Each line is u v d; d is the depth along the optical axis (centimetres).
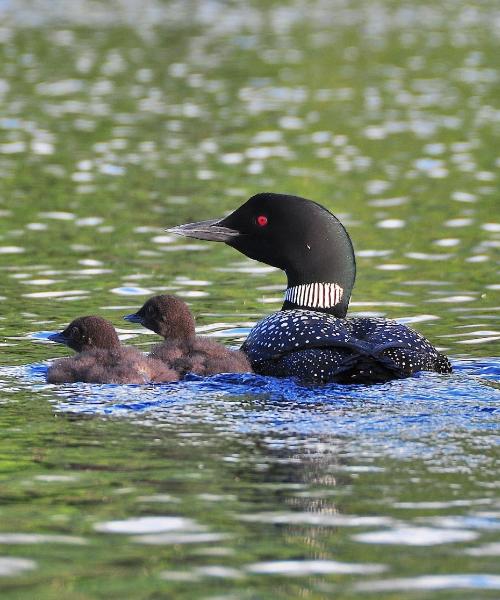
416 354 1078
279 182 2356
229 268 1725
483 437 892
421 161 2597
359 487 798
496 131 2961
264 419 940
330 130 2972
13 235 1897
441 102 3397
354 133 2934
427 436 895
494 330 1365
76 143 2742
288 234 1225
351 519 746
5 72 3791
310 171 2481
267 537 724
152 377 1068
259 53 4312
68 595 652
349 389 1020
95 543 718
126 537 726
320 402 985
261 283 1634
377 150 2723
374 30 4972
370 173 2464
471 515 750
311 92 3559
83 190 2258
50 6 5500
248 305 1505
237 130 2953
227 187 2300
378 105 3350
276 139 2847
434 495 782
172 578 673
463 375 1086
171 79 3731
